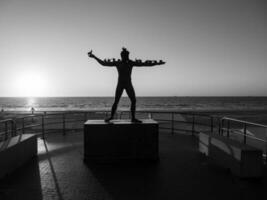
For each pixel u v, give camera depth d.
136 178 5.36
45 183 5.05
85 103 99.75
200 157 7.18
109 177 5.43
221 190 4.69
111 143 6.66
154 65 7.14
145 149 6.71
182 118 26.38
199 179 5.30
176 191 4.64
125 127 6.66
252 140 12.72
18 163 6.15
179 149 8.25
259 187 4.85
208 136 7.07
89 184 5.00
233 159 5.61
